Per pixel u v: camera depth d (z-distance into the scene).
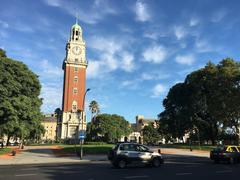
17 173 21.45
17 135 52.12
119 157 26.08
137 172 22.67
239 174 21.81
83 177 19.39
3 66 46.72
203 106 81.50
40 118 58.50
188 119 83.19
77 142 102.56
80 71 134.62
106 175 20.62
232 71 70.88
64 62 135.75
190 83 83.56
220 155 32.78
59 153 48.53
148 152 27.39
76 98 132.38
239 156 33.19
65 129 130.25
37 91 58.56
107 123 120.88
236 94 69.12
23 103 46.97
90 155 46.03
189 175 20.91
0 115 43.38
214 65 78.31
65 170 23.83
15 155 44.12
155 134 143.38
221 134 83.31
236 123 74.75
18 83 47.28
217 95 71.69
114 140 124.94
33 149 64.50
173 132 91.06
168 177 19.72
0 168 25.64
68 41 136.25
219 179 18.91
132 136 186.62
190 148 63.28
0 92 43.84
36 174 20.84
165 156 47.53
